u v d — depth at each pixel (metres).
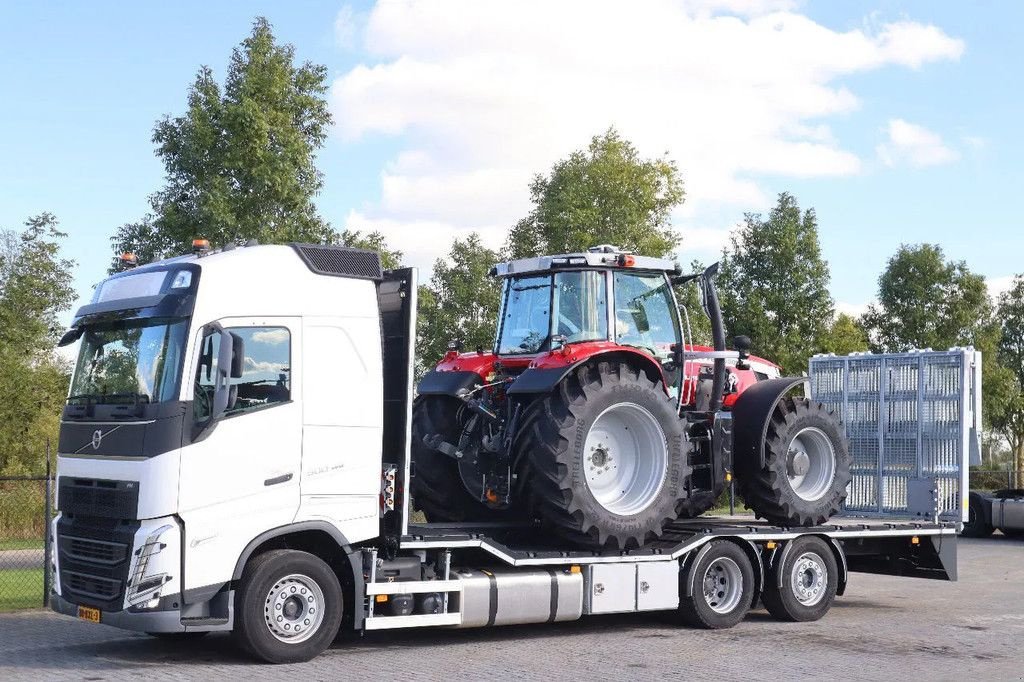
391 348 9.83
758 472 11.97
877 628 11.38
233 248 9.45
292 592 9.00
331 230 23.06
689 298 30.45
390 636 10.63
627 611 10.66
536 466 10.20
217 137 21.16
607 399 10.41
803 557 11.98
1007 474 34.91
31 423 28.78
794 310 36.50
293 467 9.01
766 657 9.52
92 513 8.96
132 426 8.70
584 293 11.36
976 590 15.02
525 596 10.09
